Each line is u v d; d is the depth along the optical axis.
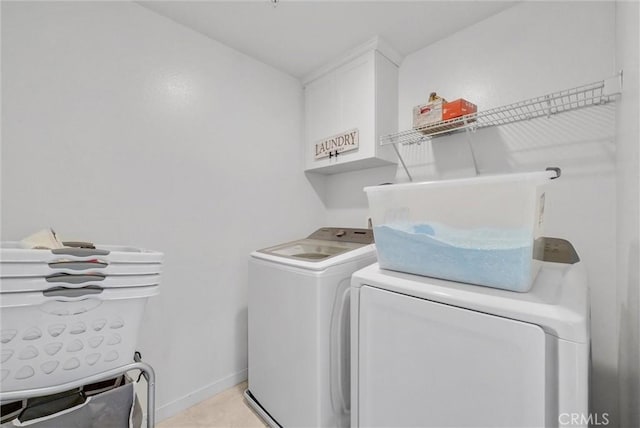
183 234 1.62
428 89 1.83
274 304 1.44
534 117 1.40
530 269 0.76
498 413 0.73
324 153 2.10
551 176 0.73
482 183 0.81
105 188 1.36
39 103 1.19
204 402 1.67
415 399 0.88
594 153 1.26
